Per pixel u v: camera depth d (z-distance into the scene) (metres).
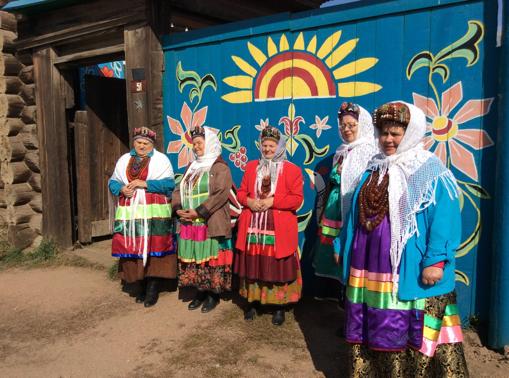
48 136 6.07
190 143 4.81
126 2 4.91
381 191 2.34
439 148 3.36
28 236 6.33
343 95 3.81
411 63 3.46
